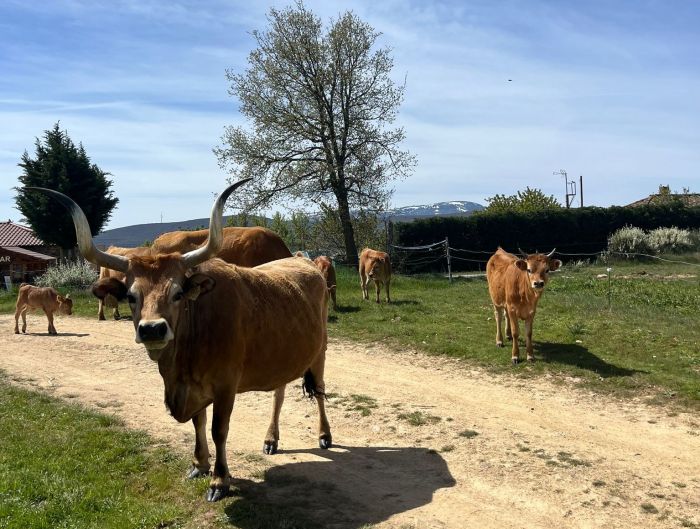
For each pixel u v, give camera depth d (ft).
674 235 122.11
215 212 18.03
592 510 18.13
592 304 51.55
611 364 34.22
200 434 20.34
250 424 26.96
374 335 45.29
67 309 52.95
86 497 18.99
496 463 21.81
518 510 18.22
